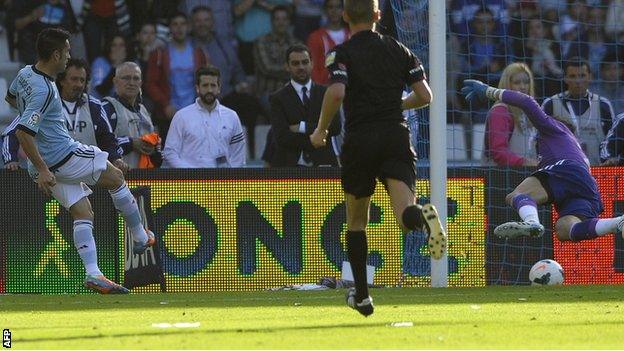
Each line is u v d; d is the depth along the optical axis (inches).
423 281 1323.8
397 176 745.0
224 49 1841.8
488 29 1809.8
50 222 1294.3
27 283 1293.1
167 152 1387.8
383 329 738.2
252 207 1314.0
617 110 1748.3
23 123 1048.2
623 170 1357.0
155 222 1301.7
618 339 675.4
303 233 1317.7
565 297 1073.5
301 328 749.3
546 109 1422.2
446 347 626.2
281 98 1379.2
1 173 1291.8
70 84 1232.2
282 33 1855.3
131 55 1800.0
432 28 1258.0
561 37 1854.1
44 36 1062.4
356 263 777.6
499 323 785.6
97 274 1169.4
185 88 1782.7
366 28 767.7
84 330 744.3
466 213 1334.9
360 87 753.0
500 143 1348.4
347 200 774.5
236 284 1310.3
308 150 1376.7
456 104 1774.1
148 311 939.3
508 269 1339.8
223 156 1397.6
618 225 1077.1
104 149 1262.3
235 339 672.4
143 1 1825.8
